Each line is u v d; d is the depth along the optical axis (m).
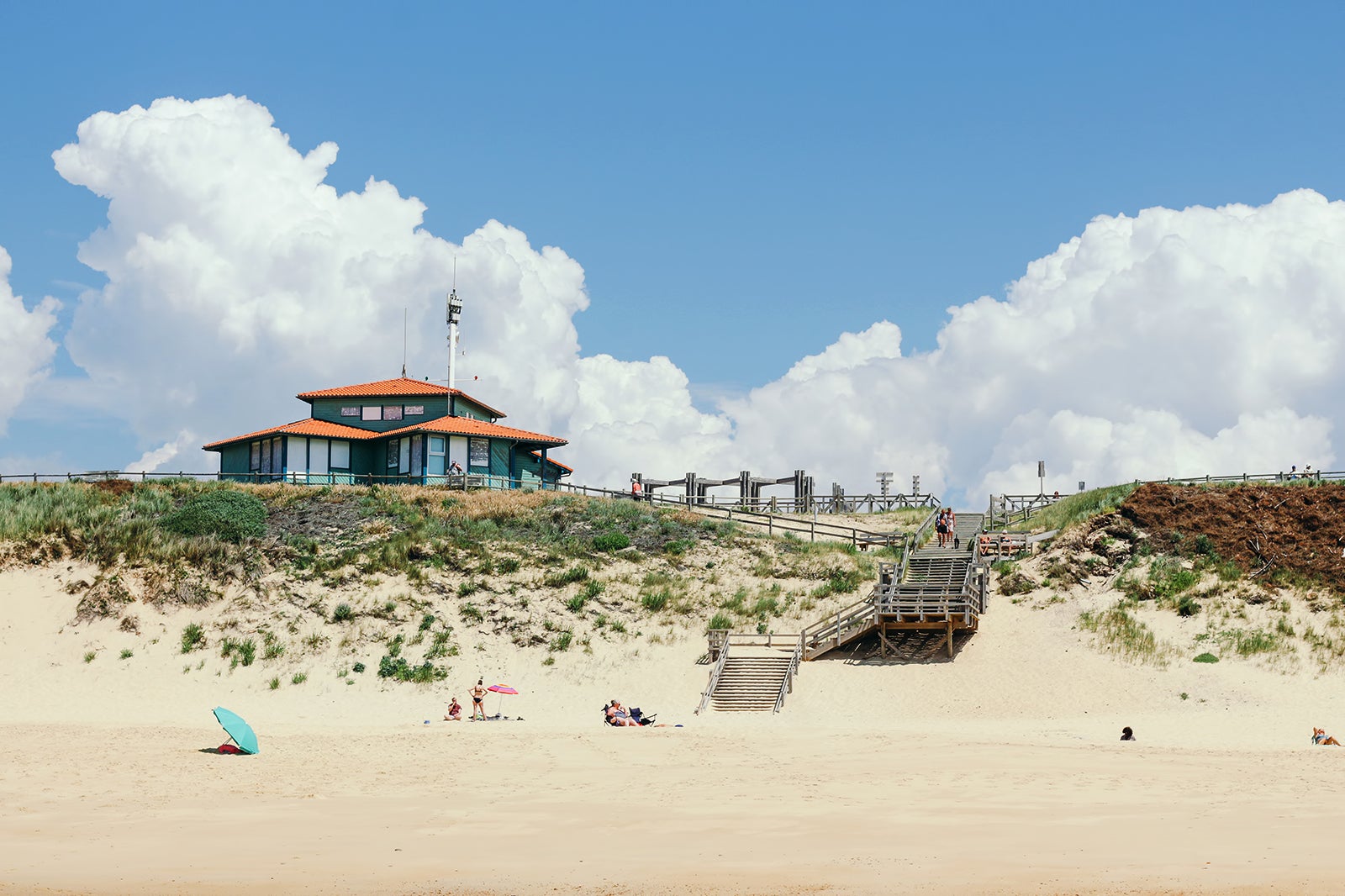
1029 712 42.19
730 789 26.38
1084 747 33.03
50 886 17.64
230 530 56.25
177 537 55.53
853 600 53.00
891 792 25.62
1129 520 54.72
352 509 59.44
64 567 54.31
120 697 46.25
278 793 26.33
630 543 58.22
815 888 17.06
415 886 17.69
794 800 24.75
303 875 18.39
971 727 39.16
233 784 27.41
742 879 17.73
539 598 53.25
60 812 23.89
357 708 45.56
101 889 17.47
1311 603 47.91
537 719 43.09
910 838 20.48
